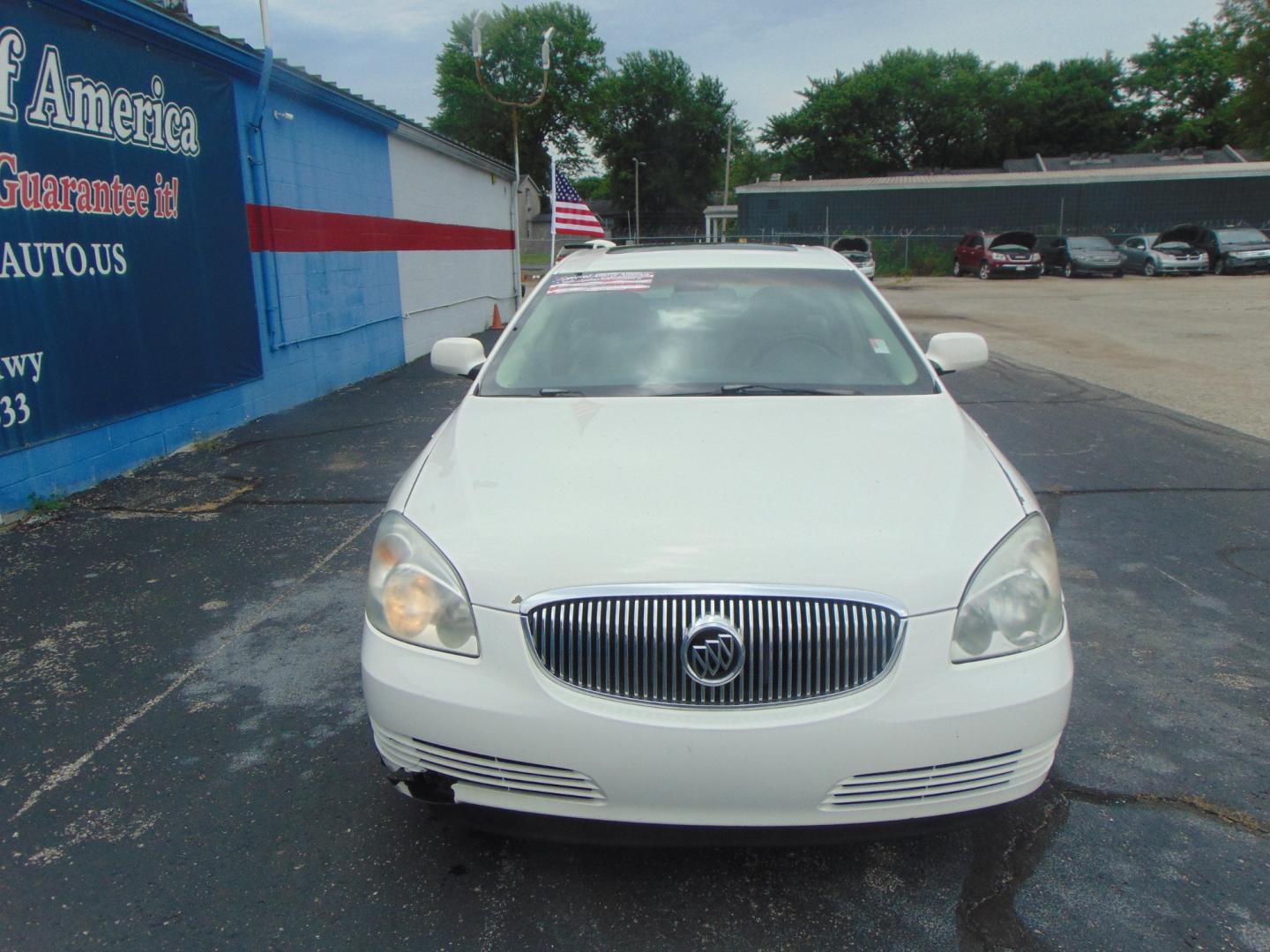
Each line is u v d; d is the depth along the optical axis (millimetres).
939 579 2146
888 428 2896
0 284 5250
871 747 2072
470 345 3842
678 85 65875
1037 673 2176
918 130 59094
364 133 10273
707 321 3682
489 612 2164
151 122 6547
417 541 2328
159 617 4105
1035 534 2338
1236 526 5172
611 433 2863
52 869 2484
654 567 2145
